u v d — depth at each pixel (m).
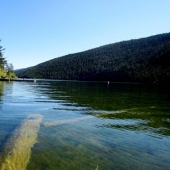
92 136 13.70
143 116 20.98
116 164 9.87
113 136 13.83
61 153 10.88
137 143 12.62
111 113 22.06
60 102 30.14
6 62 128.88
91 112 22.30
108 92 53.84
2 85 70.56
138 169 9.45
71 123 16.91
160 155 10.97
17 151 10.55
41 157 10.34
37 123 16.17
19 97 35.03
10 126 15.23
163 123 18.02
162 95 47.50
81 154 10.84
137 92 56.28
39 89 58.19
